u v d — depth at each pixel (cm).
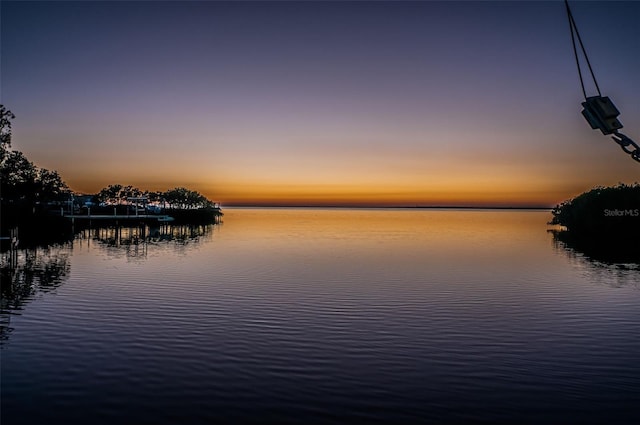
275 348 1947
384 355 1880
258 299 2912
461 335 2172
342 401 1459
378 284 3500
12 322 2320
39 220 10344
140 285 3381
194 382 1586
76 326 2252
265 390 1530
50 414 1353
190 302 2806
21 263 4653
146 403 1428
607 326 2353
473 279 3772
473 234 9588
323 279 3709
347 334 2167
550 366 1777
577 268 4509
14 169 9781
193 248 6341
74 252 5734
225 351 1900
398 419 1350
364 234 9488
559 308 2745
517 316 2542
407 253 5775
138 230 10638
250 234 9462
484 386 1584
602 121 602
